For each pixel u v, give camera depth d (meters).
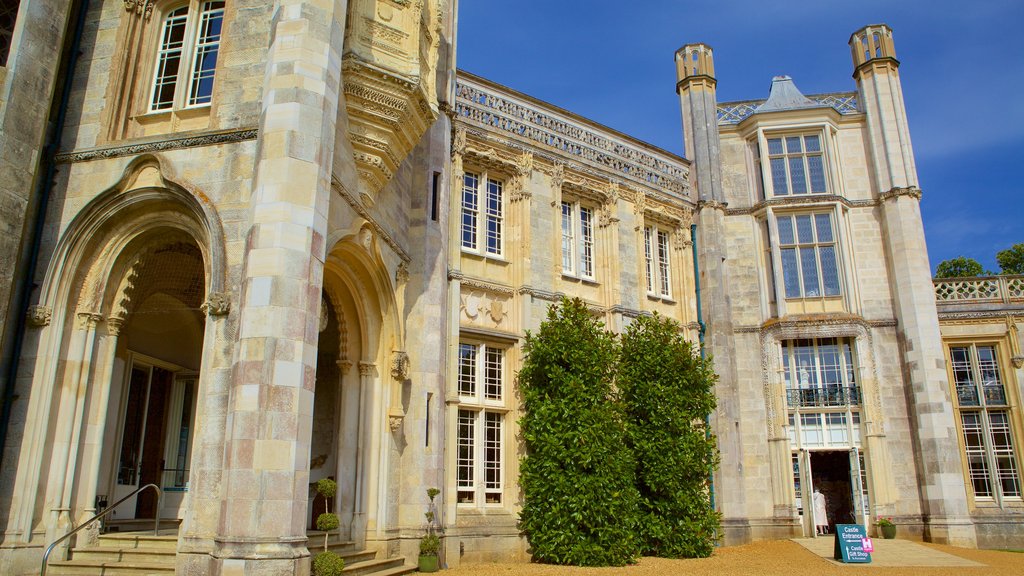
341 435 14.23
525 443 18.14
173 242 12.91
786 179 25.48
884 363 23.67
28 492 11.28
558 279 19.89
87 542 11.62
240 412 9.96
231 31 13.02
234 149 12.09
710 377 20.25
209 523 10.31
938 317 24.38
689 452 18.72
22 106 12.23
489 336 18.17
